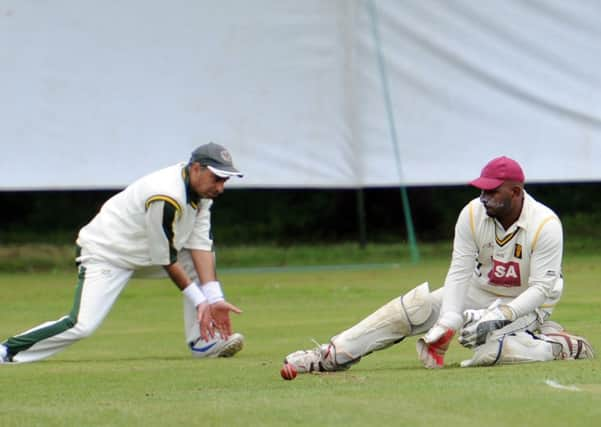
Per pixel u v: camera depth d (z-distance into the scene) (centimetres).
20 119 6519
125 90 6644
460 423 1694
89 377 2450
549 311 2477
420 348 2412
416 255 7038
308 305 4619
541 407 1795
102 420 1791
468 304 2497
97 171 6612
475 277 2484
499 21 6981
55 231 8862
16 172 6506
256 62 6812
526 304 2378
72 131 6588
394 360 2705
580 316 3747
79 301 2830
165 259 2805
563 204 9106
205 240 2894
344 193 8912
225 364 2719
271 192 9044
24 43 6512
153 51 6681
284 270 6588
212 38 6750
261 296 5031
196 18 6719
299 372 2416
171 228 2769
